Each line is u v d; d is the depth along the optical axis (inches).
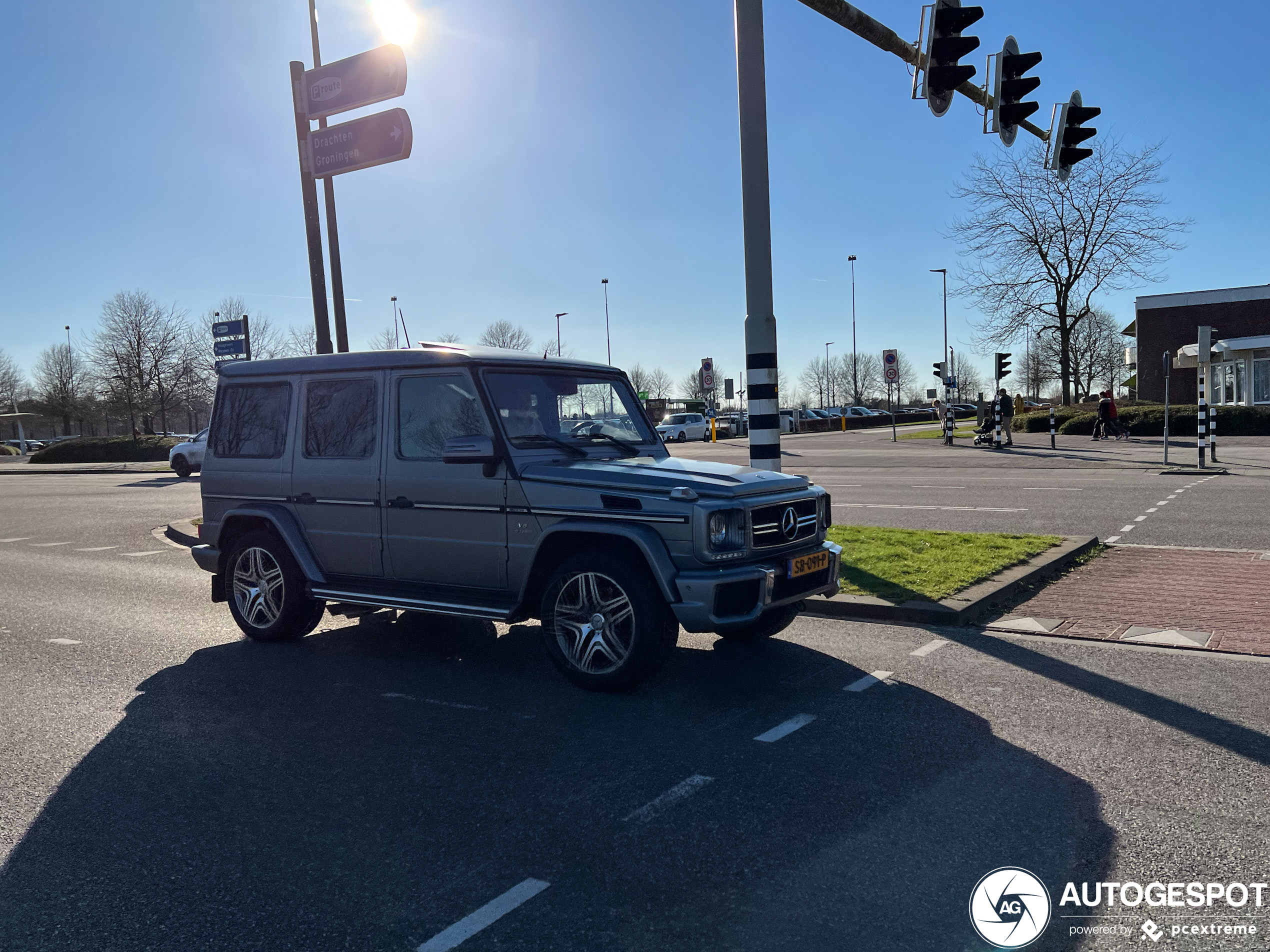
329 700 203.3
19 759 171.3
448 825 137.9
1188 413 1112.2
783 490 208.4
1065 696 189.6
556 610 206.8
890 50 356.5
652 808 141.8
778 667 217.5
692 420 1737.2
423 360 225.6
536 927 109.0
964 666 214.7
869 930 106.3
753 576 189.8
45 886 122.6
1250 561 322.7
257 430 259.0
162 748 175.5
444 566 221.8
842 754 161.2
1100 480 629.0
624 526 193.8
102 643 267.1
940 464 846.5
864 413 2425.0
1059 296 1373.0
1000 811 136.6
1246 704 181.2
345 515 237.8
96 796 152.9
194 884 122.3
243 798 150.3
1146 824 131.2
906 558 326.3
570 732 177.6
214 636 273.3
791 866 122.0
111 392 1918.1
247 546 259.3
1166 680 197.8
